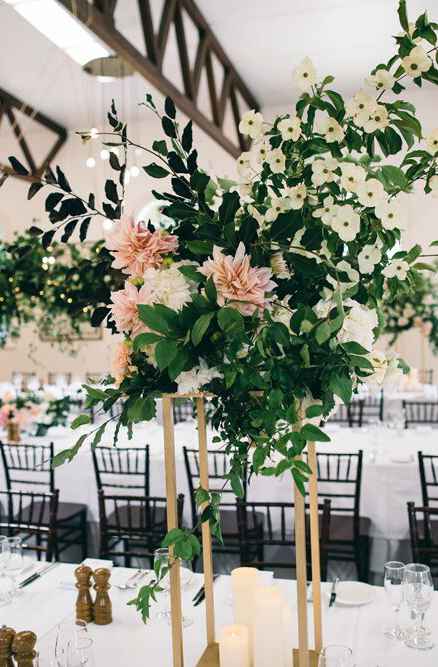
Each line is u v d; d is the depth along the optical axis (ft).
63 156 30.14
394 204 3.59
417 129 3.67
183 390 3.79
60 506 14.16
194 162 3.80
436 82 3.64
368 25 20.42
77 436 17.22
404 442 15.31
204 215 3.87
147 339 3.46
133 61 15.61
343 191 3.91
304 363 3.51
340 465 13.09
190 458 13.79
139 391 3.80
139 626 6.51
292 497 12.78
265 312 3.61
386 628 6.34
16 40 21.13
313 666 4.69
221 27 20.51
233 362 3.58
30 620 6.82
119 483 14.03
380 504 12.71
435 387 24.09
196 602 6.94
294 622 6.37
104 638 6.31
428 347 29.07
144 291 3.72
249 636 4.87
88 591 6.70
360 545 11.98
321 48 22.18
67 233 4.09
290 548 13.00
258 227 3.82
